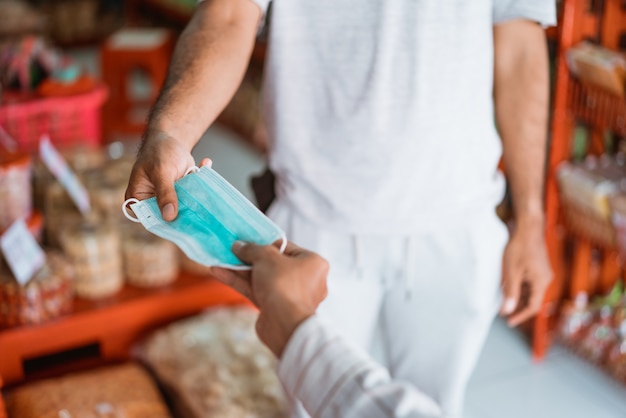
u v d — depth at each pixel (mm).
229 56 1364
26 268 2178
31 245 2229
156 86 4582
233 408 2037
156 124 1237
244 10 1390
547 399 2824
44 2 6969
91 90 3309
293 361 802
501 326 3250
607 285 3113
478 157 1590
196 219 973
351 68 1473
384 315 1771
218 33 1368
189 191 997
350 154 1521
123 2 7312
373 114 1485
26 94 3244
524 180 1714
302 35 1482
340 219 1562
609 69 2553
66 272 2240
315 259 869
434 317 1698
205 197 976
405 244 1598
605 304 3018
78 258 2283
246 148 4961
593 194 2734
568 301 3086
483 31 1512
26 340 2174
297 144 1550
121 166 2871
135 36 4730
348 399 755
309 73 1506
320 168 1551
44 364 2293
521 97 1665
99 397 2021
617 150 2996
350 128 1504
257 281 861
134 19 6637
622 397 2844
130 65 4539
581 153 2996
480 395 2840
